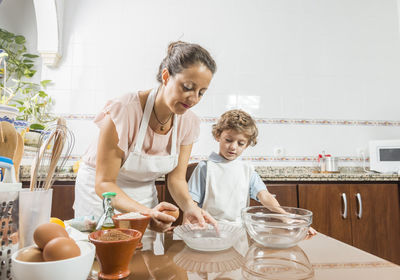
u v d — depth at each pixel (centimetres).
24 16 251
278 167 241
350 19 262
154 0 252
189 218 80
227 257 49
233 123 135
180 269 43
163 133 106
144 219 54
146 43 247
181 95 80
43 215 45
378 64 261
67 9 245
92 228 67
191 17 253
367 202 191
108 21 247
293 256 50
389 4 263
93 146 125
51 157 51
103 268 40
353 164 249
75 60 241
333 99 255
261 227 55
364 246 188
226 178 136
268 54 255
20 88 237
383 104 258
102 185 87
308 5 262
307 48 258
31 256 36
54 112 234
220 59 251
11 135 56
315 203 188
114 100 97
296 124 249
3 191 40
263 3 260
